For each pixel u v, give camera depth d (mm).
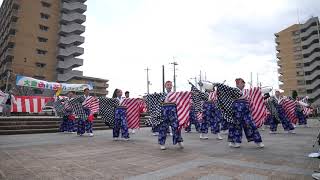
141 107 11883
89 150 7863
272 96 13148
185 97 8297
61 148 8281
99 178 4770
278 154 6879
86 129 12641
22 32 52656
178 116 8180
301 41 73188
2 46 57469
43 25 55188
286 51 75312
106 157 6723
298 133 13023
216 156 6734
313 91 70312
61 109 15328
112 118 11133
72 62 56781
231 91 8219
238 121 8156
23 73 51156
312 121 25641
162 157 6688
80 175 4969
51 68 55469
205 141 10094
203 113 11219
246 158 6398
